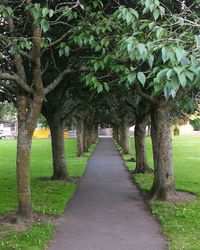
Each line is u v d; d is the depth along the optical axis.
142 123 21.00
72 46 11.03
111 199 13.76
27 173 10.27
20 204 10.23
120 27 7.65
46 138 79.56
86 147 38.88
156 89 3.59
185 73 3.40
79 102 20.89
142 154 21.09
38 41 9.32
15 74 9.86
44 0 10.22
